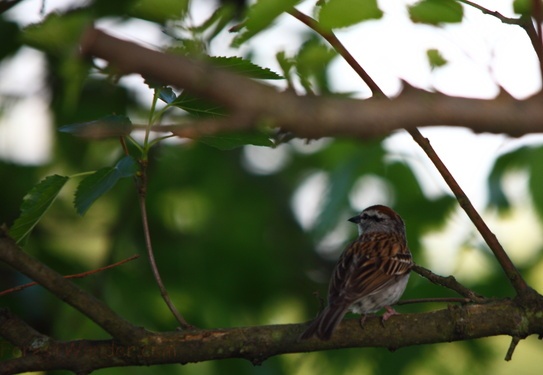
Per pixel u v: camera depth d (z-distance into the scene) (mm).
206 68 2588
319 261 14906
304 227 14906
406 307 12898
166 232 14109
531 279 12742
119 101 14047
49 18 3918
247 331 7809
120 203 14500
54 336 12312
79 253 13938
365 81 6234
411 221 13117
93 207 14445
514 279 7836
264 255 14094
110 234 13875
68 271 13328
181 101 6250
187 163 14578
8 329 7727
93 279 13258
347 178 13008
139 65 2553
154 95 6363
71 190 14516
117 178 6734
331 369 13500
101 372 12109
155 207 14203
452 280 8055
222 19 4078
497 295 12609
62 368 7570
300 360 13602
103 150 14773
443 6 4148
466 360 13523
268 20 4078
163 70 2568
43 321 12406
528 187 11688
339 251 14891
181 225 14398
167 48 3943
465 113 2584
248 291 13914
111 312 7418
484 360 13586
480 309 7887
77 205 6684
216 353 7691
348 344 7953
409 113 2588
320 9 3904
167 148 14500
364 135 2609
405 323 7965
